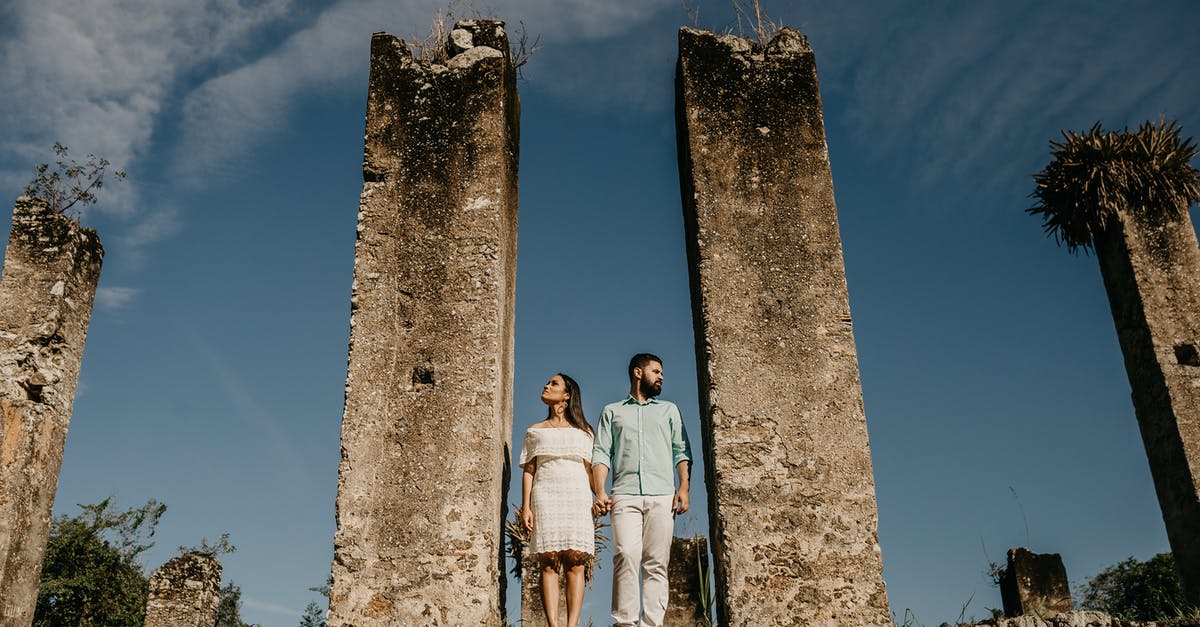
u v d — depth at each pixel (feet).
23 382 30.86
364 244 26.99
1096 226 38.55
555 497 22.45
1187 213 37.73
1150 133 39.29
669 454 23.13
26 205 33.35
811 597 22.84
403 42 29.89
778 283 26.13
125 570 65.72
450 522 23.80
